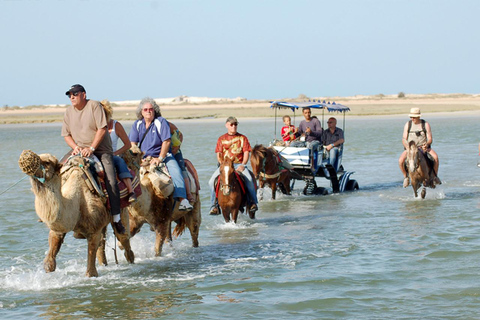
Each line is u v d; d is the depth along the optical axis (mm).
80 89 9664
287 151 19891
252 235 13875
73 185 9336
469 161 28094
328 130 21484
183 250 12422
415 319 8125
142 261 11469
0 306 8953
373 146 36938
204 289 9672
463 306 8586
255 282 9969
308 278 10109
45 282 10062
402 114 85688
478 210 15922
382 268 10609
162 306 8883
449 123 61969
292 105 20578
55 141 48188
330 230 14141
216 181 14914
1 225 14938
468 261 10875
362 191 20703
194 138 46719
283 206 18125
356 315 8352
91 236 9820
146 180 11016
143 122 11414
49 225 9000
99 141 9625
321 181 24484
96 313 8625
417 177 17922
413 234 13234
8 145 44969
